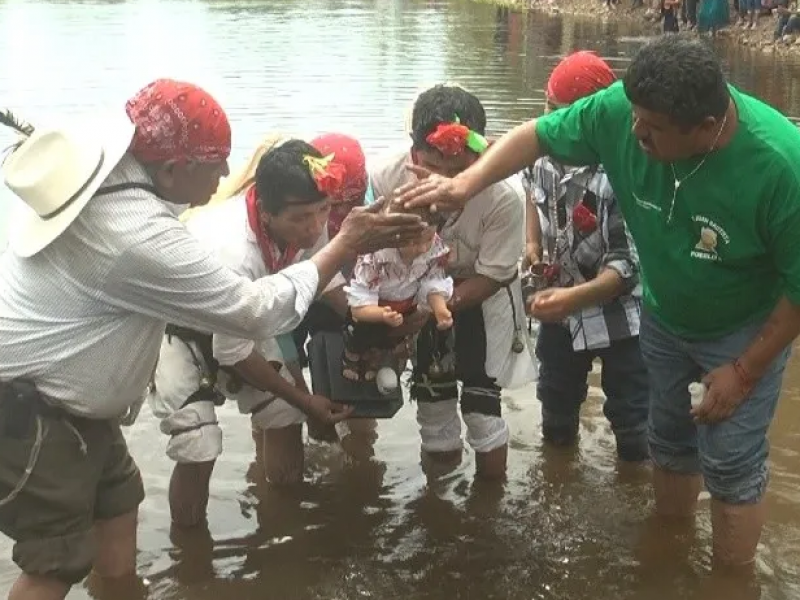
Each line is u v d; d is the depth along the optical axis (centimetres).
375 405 426
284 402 434
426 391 452
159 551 406
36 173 299
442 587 386
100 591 379
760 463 371
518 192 420
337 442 498
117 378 321
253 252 392
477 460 461
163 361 405
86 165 299
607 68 442
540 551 408
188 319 317
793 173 320
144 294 310
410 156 420
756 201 326
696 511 433
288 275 333
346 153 406
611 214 423
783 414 514
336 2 2889
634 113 329
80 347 313
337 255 342
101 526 372
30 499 320
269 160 367
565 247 438
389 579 391
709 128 318
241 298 317
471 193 377
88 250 304
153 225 304
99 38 1820
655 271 367
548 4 2922
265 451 455
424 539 417
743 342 361
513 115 1169
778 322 339
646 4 2617
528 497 448
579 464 476
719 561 388
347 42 1867
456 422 468
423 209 376
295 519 431
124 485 367
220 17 2286
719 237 339
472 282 425
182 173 315
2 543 405
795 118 1217
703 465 378
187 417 404
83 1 2627
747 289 351
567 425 487
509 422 517
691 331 372
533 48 1884
